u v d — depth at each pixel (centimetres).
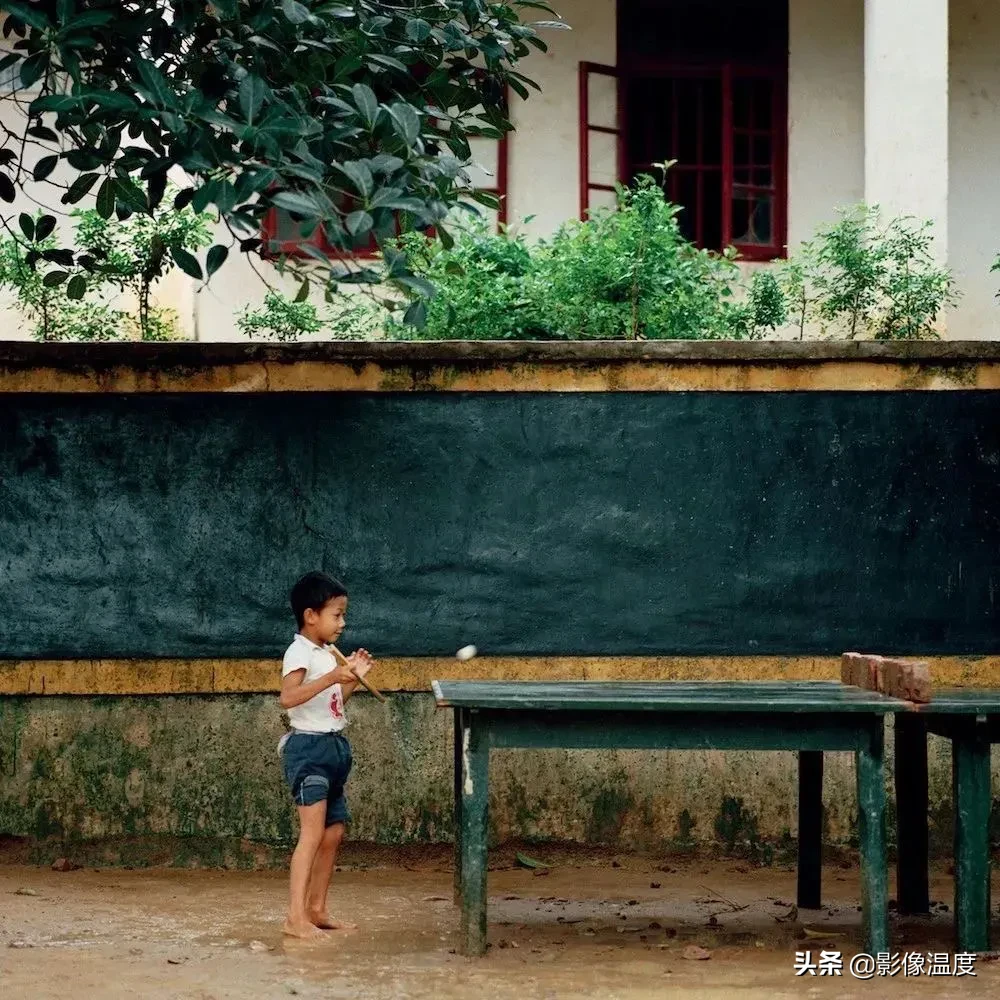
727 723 515
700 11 1271
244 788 703
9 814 698
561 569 710
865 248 1090
